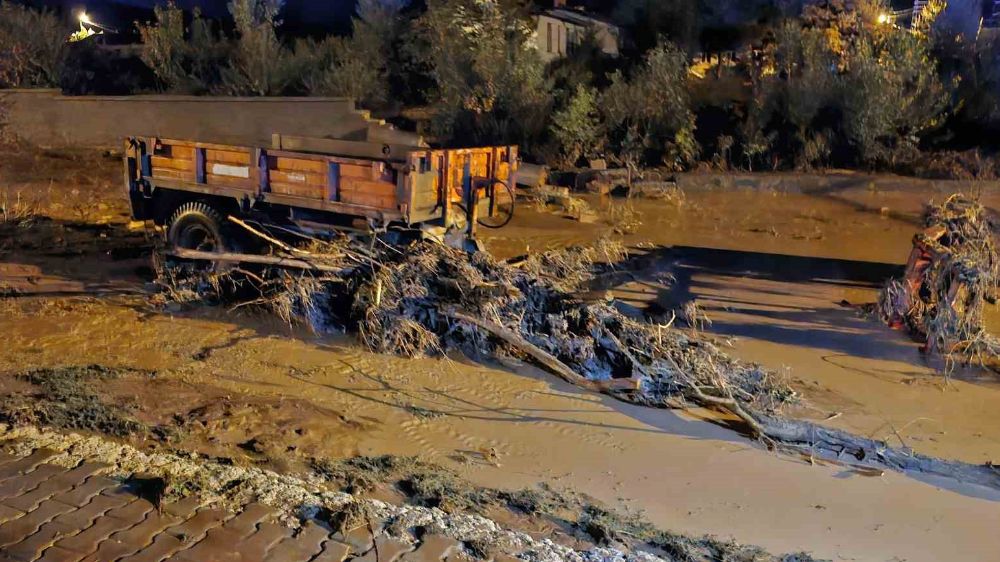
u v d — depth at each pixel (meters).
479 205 10.79
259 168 10.05
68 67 22.62
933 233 9.84
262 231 10.48
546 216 15.10
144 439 6.42
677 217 15.61
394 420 7.10
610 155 19.48
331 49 23.38
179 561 4.80
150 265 11.49
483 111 20.27
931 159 19.62
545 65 22.42
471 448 6.68
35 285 10.41
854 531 5.75
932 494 6.29
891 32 22.16
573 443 6.86
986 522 5.93
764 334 9.58
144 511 5.29
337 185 9.70
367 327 8.92
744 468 6.59
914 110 19.81
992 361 8.97
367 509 5.44
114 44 27.05
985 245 10.01
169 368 7.95
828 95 19.98
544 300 9.32
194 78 22.33
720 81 22.44
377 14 24.19
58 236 12.85
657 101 19.98
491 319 8.63
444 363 8.39
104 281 10.70
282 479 5.80
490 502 5.80
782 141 20.22
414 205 9.34
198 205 10.53
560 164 19.20
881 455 6.79
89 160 18.02
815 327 9.86
